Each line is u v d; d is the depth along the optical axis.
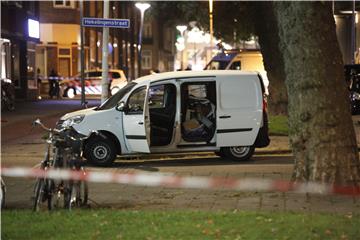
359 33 92.56
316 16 18.27
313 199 18.61
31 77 81.50
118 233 14.31
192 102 28.08
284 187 19.83
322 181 18.72
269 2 44.41
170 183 21.19
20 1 71.50
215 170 26.42
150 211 17.09
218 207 18.03
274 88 46.12
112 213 16.50
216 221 15.38
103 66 35.88
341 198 18.61
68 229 14.74
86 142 27.25
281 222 15.22
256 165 27.95
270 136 37.53
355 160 18.78
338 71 18.67
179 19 80.81
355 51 87.44
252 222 15.23
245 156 28.97
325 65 18.47
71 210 16.94
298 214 16.30
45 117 53.59
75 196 17.36
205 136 28.12
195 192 20.56
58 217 15.99
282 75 45.69
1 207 17.47
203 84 28.09
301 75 18.67
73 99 82.88
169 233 14.24
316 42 18.36
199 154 30.91
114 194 20.58
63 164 17.22
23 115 54.50
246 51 63.09
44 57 100.12
